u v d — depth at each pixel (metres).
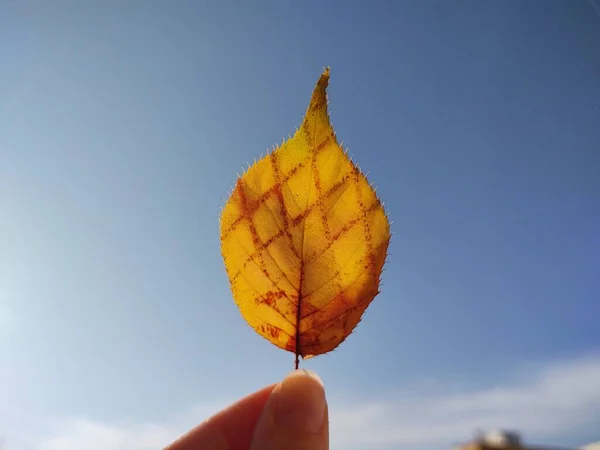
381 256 0.09
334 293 0.09
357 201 0.09
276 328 0.09
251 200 0.09
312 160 0.09
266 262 0.09
